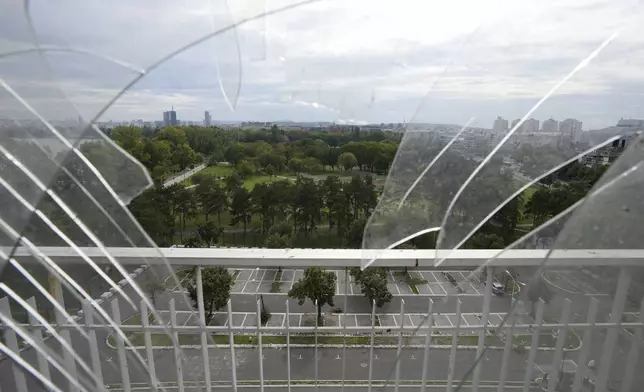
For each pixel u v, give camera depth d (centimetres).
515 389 137
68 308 130
